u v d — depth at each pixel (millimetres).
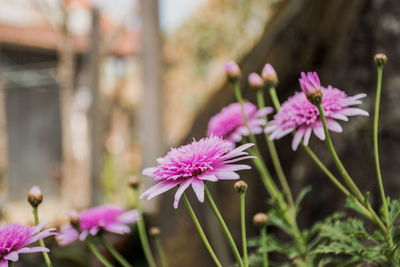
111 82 11297
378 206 1859
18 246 940
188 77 12008
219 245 3104
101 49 6164
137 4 5598
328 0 2543
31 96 9477
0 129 9070
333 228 1161
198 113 3688
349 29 2348
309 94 959
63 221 4680
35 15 8555
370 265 1335
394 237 1065
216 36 10406
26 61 9109
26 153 9430
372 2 2227
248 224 2943
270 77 1272
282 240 2398
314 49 2629
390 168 1878
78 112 8836
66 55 7520
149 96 4789
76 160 8375
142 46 4828
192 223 3301
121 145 9273
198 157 919
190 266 3207
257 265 1408
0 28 8602
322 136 1022
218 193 3166
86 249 3643
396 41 2061
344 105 1044
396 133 1899
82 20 8922
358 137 2055
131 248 3652
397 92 1965
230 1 10164
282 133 1112
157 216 3719
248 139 1983
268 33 3076
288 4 2969
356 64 2250
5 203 7035
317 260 1727
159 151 4746
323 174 2211
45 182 9297
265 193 2863
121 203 7859
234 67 1345
